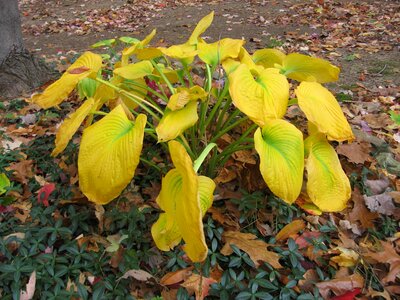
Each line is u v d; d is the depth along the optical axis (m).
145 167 0.94
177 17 2.88
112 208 0.82
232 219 0.81
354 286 0.69
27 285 0.64
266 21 2.60
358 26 2.35
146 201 0.86
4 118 1.20
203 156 0.69
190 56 0.80
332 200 0.75
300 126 1.11
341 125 0.74
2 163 0.95
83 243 0.73
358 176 0.94
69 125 0.75
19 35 1.46
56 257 0.71
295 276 0.69
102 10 3.23
